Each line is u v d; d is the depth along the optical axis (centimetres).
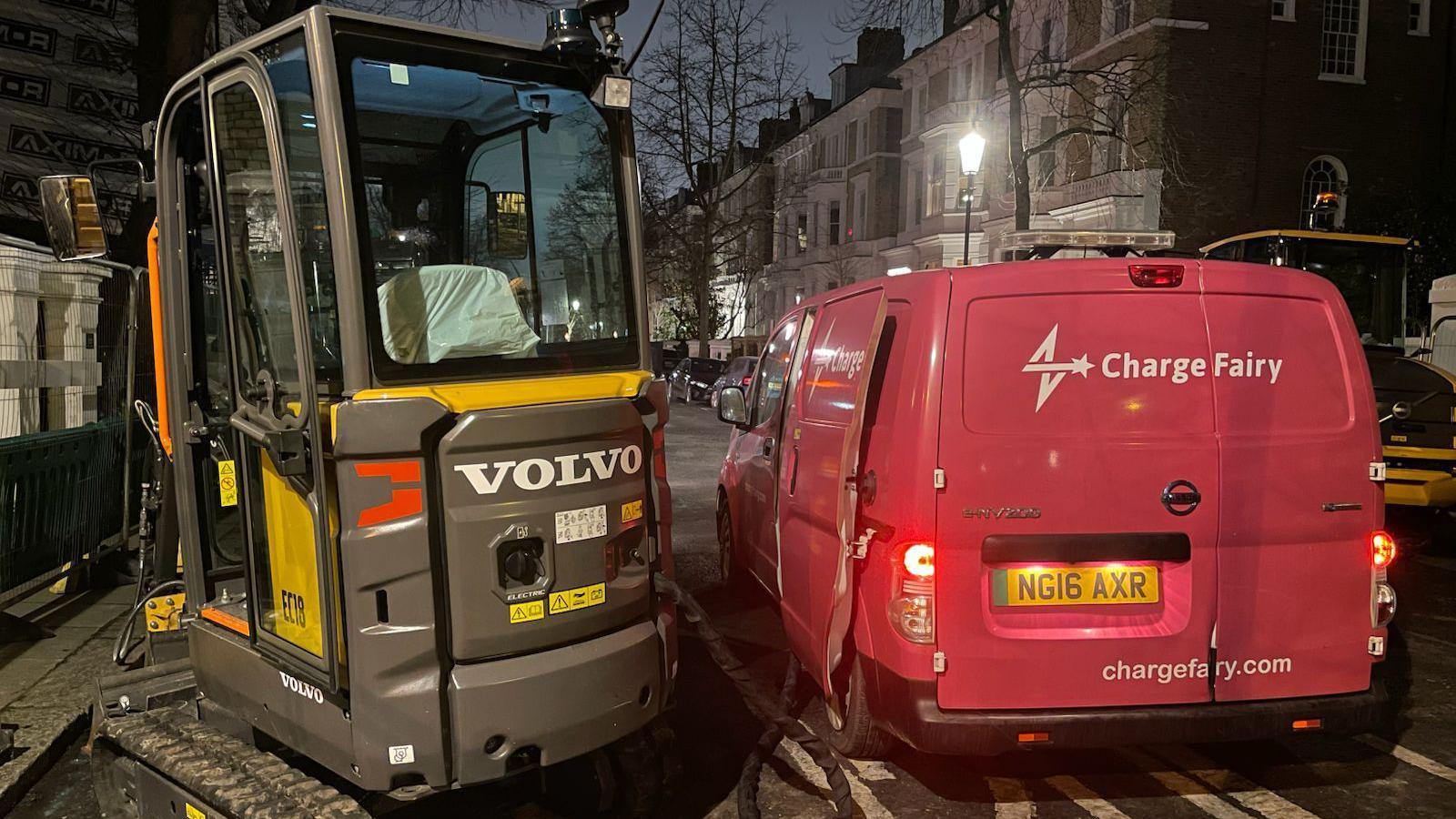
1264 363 351
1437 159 2317
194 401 384
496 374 310
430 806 381
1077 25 2456
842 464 371
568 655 305
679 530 964
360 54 290
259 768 315
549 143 350
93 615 653
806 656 447
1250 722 340
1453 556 839
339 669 282
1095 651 337
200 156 378
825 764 356
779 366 598
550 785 389
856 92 4741
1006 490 338
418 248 346
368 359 281
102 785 387
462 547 285
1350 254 1080
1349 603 352
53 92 1224
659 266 3766
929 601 336
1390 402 852
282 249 296
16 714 470
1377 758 422
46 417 741
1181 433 343
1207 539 342
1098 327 345
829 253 4488
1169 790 390
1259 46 2200
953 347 342
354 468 276
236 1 1429
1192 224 2170
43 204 387
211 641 357
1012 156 1694
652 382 345
